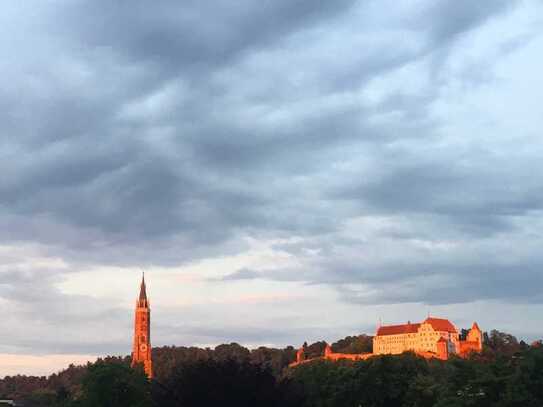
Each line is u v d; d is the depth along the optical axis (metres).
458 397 131.12
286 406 97.44
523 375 121.50
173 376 102.44
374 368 159.88
